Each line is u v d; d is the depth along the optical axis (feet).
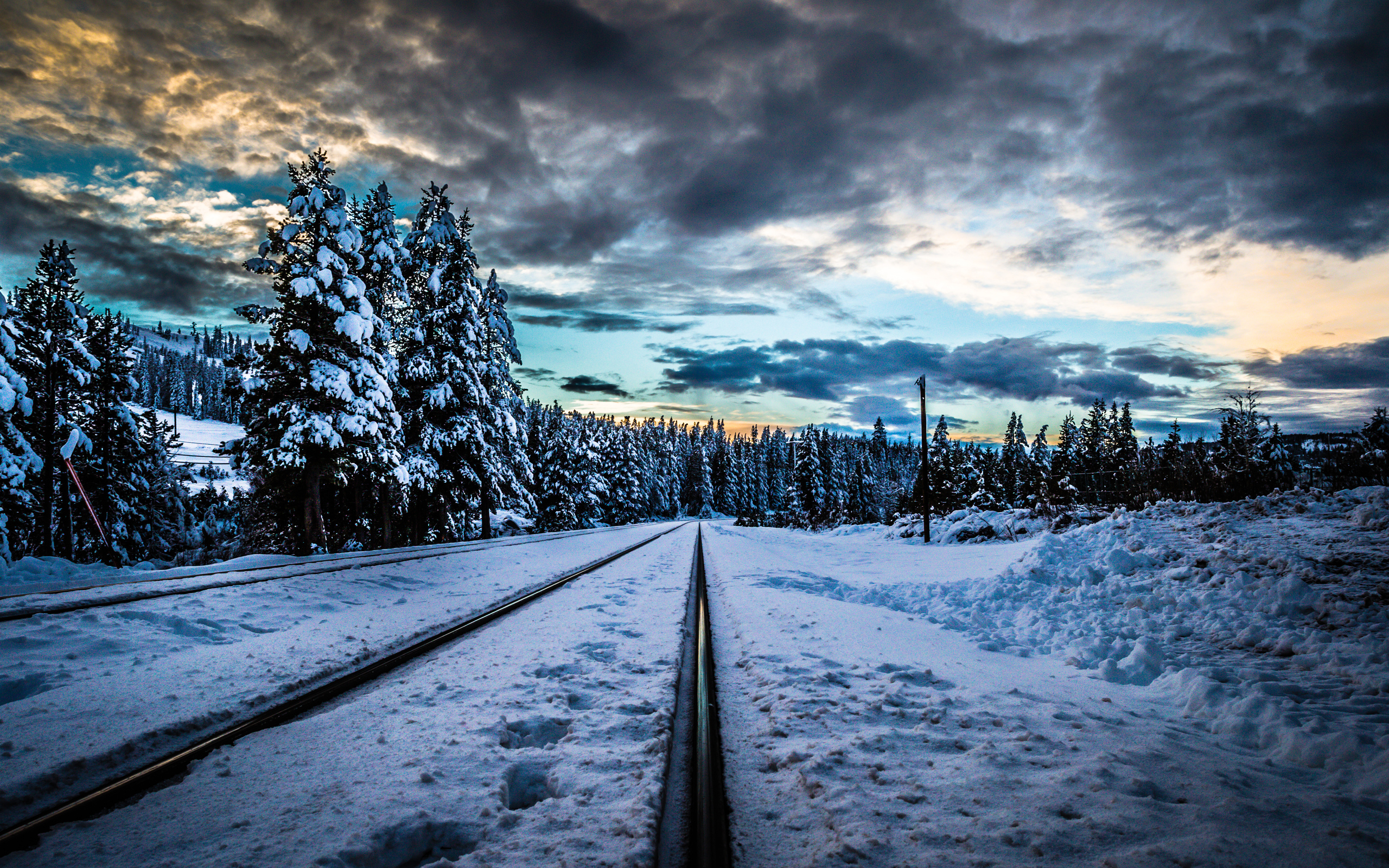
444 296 81.66
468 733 11.43
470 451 81.05
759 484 371.76
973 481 164.66
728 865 7.08
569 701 13.78
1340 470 47.93
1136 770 9.89
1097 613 24.35
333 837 7.79
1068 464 156.04
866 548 71.61
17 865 7.27
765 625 23.17
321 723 12.14
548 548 62.95
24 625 19.84
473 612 25.17
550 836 7.84
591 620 23.68
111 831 8.04
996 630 24.81
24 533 67.31
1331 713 12.82
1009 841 7.63
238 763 10.24
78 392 76.02
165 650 19.24
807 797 9.21
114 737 11.18
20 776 9.35
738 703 14.42
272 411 57.21
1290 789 9.66
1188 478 54.80
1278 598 21.35
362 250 71.77
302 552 59.26
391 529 82.58
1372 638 17.30
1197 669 16.15
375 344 68.85
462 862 7.25
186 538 108.88
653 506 288.30
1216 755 11.14
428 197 83.76
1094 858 7.23
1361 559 22.94
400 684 14.90
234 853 7.41
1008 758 10.49
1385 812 8.80
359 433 58.80
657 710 13.02
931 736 11.67
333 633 20.75
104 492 84.02
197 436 325.62
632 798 8.89
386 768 9.93
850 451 321.73
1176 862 7.08
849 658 18.03
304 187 59.52
